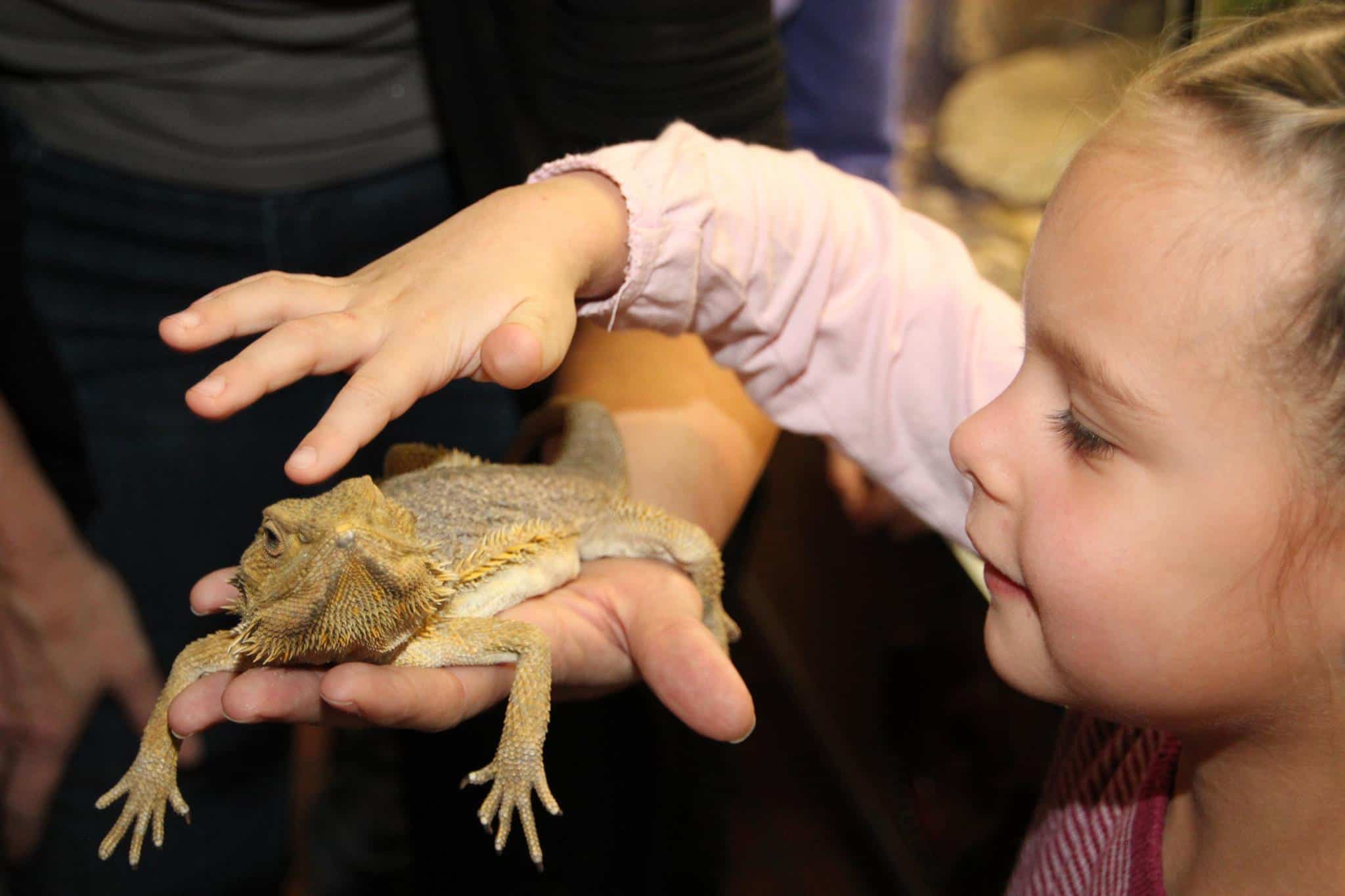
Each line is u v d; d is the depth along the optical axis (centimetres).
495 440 276
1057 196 119
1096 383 111
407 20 246
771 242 178
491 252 138
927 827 346
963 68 379
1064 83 366
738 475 241
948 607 342
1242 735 123
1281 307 100
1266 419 103
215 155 248
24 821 275
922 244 194
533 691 153
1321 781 121
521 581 176
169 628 285
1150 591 113
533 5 211
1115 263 109
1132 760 153
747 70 221
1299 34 112
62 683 267
